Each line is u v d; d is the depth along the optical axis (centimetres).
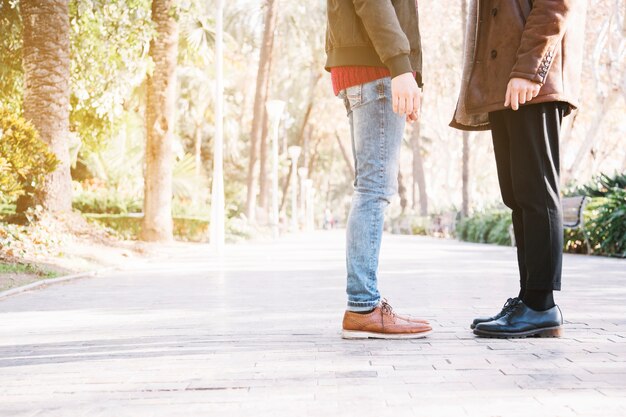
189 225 1853
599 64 2392
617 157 3250
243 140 4544
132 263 1033
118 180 2361
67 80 1148
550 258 332
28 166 898
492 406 205
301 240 2398
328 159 6188
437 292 592
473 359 279
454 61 3136
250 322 417
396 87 320
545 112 334
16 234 884
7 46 1368
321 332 367
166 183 1591
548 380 238
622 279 704
